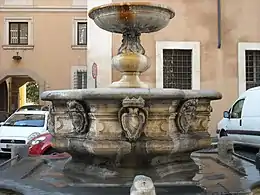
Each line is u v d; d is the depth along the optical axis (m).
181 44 18.27
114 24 7.30
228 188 5.50
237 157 8.67
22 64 27.86
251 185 5.70
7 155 14.47
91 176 6.28
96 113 6.22
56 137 6.80
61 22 28.11
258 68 18.64
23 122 14.66
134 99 6.01
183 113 6.60
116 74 18.00
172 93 6.23
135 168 6.24
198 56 18.33
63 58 28.14
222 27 18.50
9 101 31.80
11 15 27.80
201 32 18.39
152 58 18.17
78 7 28.16
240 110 14.34
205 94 6.82
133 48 7.41
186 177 6.22
